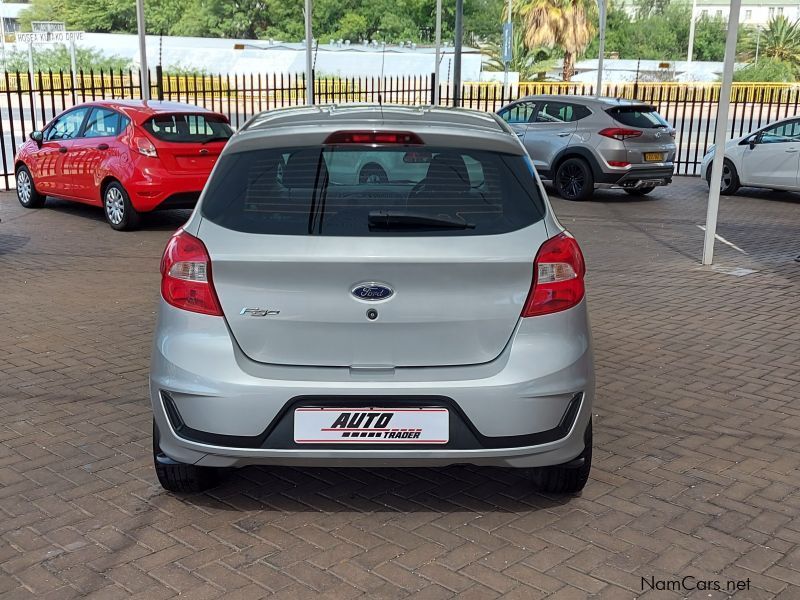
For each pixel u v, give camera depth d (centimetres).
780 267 927
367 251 317
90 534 352
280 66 4653
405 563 332
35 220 1159
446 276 319
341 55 4581
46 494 387
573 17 5222
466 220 328
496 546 346
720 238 1117
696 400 521
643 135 1448
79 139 1142
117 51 5012
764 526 365
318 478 407
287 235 322
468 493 393
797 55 6588
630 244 1066
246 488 395
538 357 324
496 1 6325
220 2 6159
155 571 325
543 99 1569
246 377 320
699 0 7631
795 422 487
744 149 1545
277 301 321
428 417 320
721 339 651
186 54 4762
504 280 323
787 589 318
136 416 482
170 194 1053
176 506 377
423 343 323
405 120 371
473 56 4741
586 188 1468
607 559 337
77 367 566
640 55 6819
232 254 320
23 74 4741
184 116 1088
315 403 320
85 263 896
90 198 1127
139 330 653
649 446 450
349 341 322
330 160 339
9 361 577
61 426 467
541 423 326
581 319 338
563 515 373
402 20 6234
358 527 361
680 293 803
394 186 334
